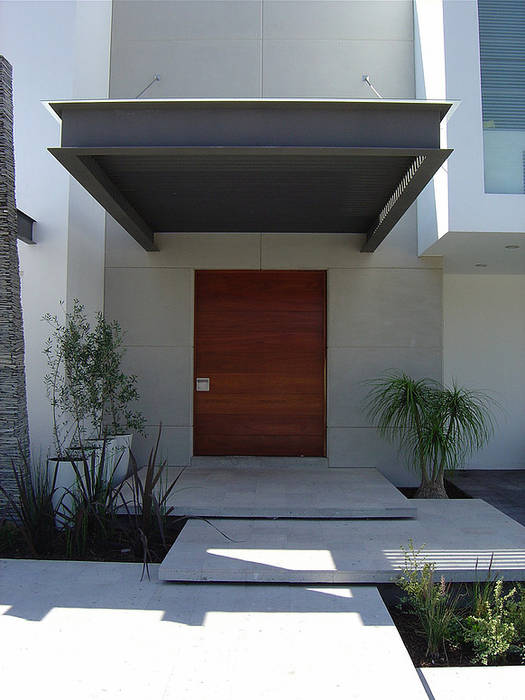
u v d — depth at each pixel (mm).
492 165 5441
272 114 3914
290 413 6715
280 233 6605
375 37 6672
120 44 6730
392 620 3193
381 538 4301
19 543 4398
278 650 2867
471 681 2682
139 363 6570
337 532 4445
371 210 5688
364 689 2545
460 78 5320
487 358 7441
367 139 3896
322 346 6742
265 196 5277
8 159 4633
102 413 5664
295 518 4801
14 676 2631
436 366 6520
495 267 7090
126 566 3979
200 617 3209
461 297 7484
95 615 3229
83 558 4168
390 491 5379
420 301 6543
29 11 5770
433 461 6012
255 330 6758
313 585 3648
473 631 2961
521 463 7371
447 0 5348
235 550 4012
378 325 6543
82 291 5984
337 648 2885
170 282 6613
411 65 6633
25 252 5598
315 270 6738
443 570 3646
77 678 2613
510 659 2914
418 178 4312
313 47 6672
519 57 5473
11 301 4645
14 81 5711
